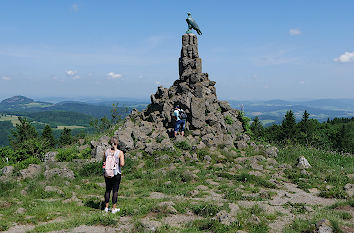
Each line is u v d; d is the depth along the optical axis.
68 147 26.20
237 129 25.84
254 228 8.08
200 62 27.80
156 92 28.72
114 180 9.73
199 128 23.41
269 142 27.78
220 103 27.17
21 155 25.97
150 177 15.45
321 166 19.20
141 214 9.24
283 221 8.95
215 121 23.95
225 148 20.69
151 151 19.58
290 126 65.44
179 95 25.55
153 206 9.70
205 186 13.79
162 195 12.49
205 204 9.97
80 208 10.43
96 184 14.11
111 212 9.54
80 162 18.92
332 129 71.38
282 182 15.22
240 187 13.53
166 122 23.97
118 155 9.75
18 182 14.74
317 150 25.38
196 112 23.48
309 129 65.88
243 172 16.00
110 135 24.25
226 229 7.97
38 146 26.53
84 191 13.23
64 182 14.70
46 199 12.02
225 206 9.65
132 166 17.66
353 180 15.25
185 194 12.42
